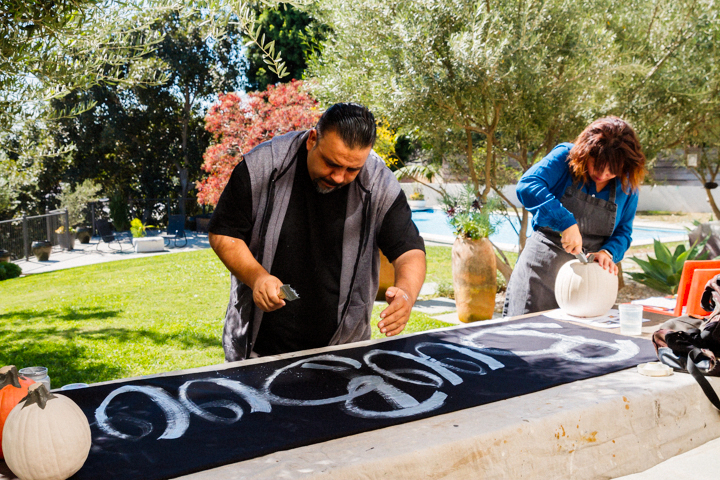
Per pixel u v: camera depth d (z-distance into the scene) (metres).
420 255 2.08
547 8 5.33
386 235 2.13
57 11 1.91
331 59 6.58
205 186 14.14
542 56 5.27
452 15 5.53
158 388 1.63
